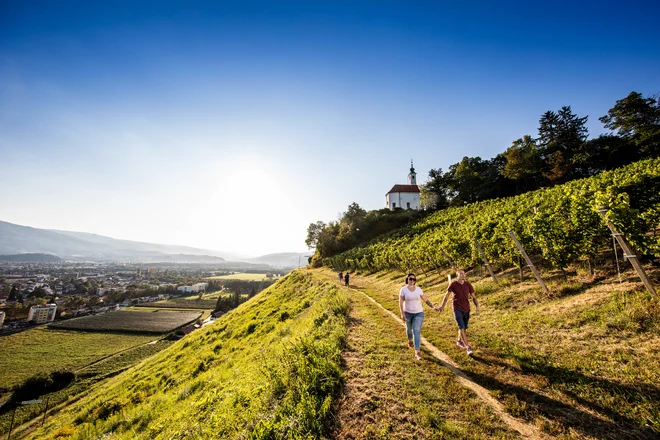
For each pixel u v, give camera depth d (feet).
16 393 126.00
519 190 211.61
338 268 175.32
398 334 32.09
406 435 14.80
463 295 26.25
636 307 24.21
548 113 188.85
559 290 35.27
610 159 159.02
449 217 137.49
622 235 28.94
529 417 15.71
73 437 39.47
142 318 335.88
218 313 346.95
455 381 20.35
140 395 50.47
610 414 14.90
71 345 225.76
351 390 19.38
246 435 16.58
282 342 39.88
